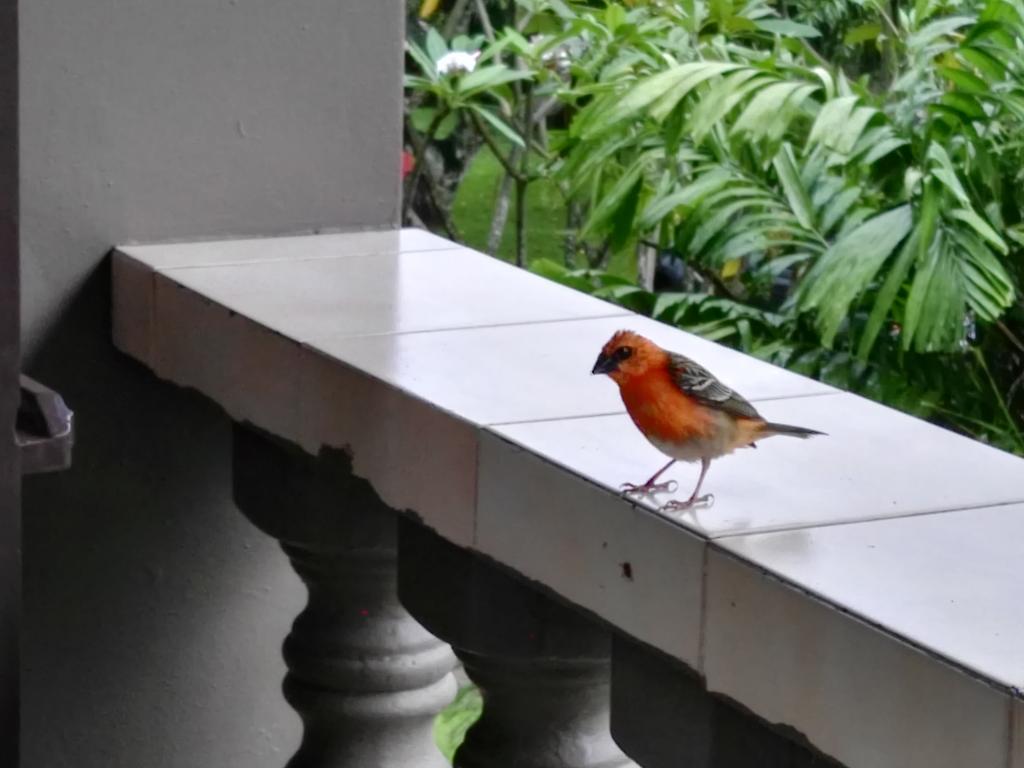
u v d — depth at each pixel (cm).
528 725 270
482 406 254
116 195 358
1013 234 432
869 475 227
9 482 262
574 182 491
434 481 255
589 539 220
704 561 198
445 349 288
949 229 415
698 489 215
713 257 460
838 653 176
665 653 206
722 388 219
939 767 163
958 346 429
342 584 322
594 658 259
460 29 635
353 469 279
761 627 188
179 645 377
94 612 369
